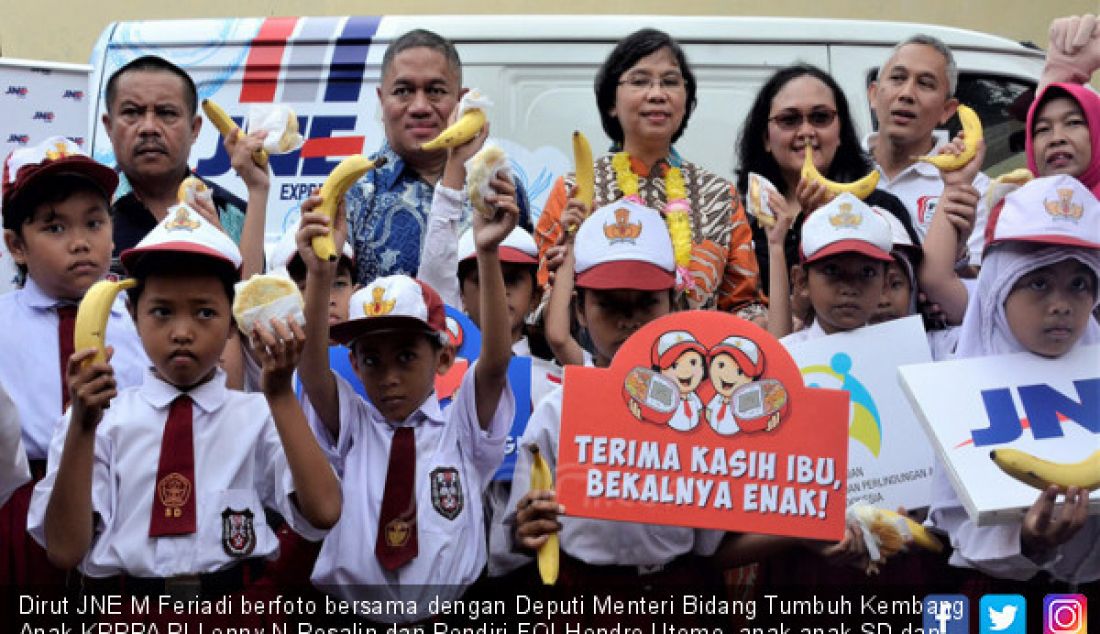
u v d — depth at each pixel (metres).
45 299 4.96
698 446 4.41
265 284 4.20
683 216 5.93
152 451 4.52
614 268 4.87
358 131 6.96
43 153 5.14
